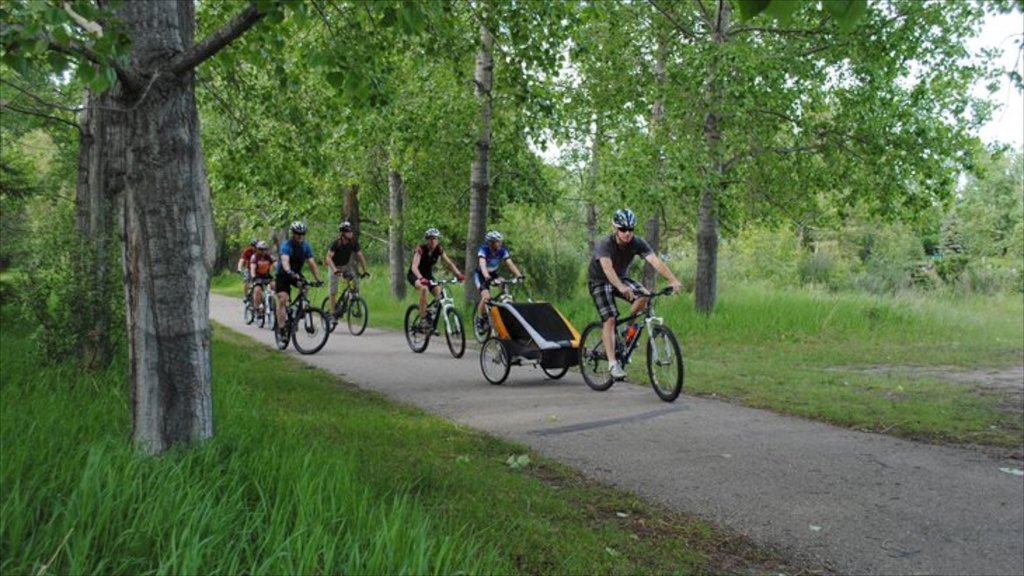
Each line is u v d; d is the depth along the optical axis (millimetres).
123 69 4430
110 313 8188
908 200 17844
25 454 4121
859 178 17984
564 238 28156
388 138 19906
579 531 4570
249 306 20172
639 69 18562
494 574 3564
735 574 4164
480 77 18125
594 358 9836
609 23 17594
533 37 9445
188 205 4906
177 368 4875
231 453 4914
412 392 9656
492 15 9180
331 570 3285
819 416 8180
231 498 3982
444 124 18234
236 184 12023
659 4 17844
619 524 4867
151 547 3367
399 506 4082
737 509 5195
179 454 4645
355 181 25047
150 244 4840
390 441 6613
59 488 3869
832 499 5410
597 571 3971
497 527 4480
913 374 11562
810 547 4562
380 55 7496
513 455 6457
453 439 6898
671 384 8961
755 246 31938
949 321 18094
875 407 8602
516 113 17984
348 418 7469
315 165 11094
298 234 13766
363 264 17188
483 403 8930
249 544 3594
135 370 4934
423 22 5664
